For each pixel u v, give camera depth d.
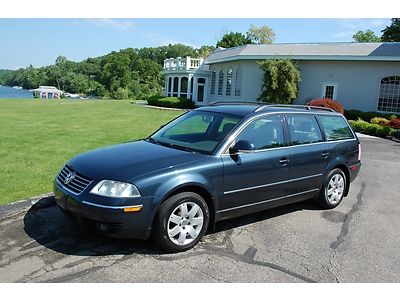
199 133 5.10
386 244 4.75
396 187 7.88
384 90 23.67
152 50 110.88
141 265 3.86
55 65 106.94
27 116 17.81
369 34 60.00
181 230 4.21
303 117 5.79
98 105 28.06
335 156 6.08
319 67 25.48
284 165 5.22
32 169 7.36
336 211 6.04
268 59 25.84
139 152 4.66
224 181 4.54
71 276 3.59
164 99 30.36
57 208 5.30
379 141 16.31
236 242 4.58
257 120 5.10
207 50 58.19
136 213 3.92
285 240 4.72
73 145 10.21
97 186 3.96
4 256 3.92
